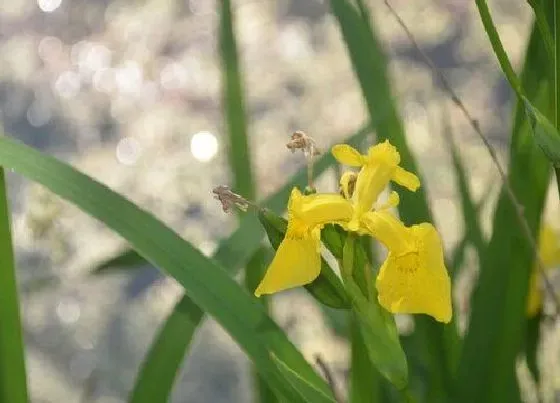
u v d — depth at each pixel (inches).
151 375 24.9
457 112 77.4
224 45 29.0
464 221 28.4
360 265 20.2
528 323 27.6
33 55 97.3
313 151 22.0
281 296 61.8
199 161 84.7
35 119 95.8
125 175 87.1
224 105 28.7
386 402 27.7
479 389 25.4
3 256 23.9
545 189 25.3
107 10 98.8
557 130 20.0
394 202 20.9
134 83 94.3
